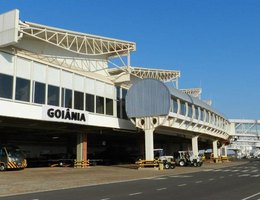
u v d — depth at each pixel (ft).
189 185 64.85
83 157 132.98
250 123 345.51
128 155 195.21
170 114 130.52
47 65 107.55
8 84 94.22
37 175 92.53
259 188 57.93
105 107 131.23
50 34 112.16
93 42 124.06
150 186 63.98
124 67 134.41
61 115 108.27
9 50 95.61
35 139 177.27
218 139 243.60
